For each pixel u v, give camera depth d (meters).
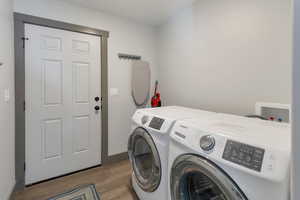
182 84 2.28
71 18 1.97
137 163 1.54
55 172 1.93
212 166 0.74
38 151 1.82
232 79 1.66
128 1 1.97
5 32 1.40
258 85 1.45
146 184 1.31
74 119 2.05
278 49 1.31
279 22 1.30
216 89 1.82
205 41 1.91
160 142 1.15
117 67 2.37
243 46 1.54
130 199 1.55
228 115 1.31
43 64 1.83
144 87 2.63
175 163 0.97
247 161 0.62
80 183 1.82
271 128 0.88
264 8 1.38
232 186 0.66
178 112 1.46
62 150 1.98
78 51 2.05
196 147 0.83
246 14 1.51
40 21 1.77
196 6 2.00
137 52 2.54
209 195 0.86
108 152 2.34
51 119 1.90
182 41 2.24
